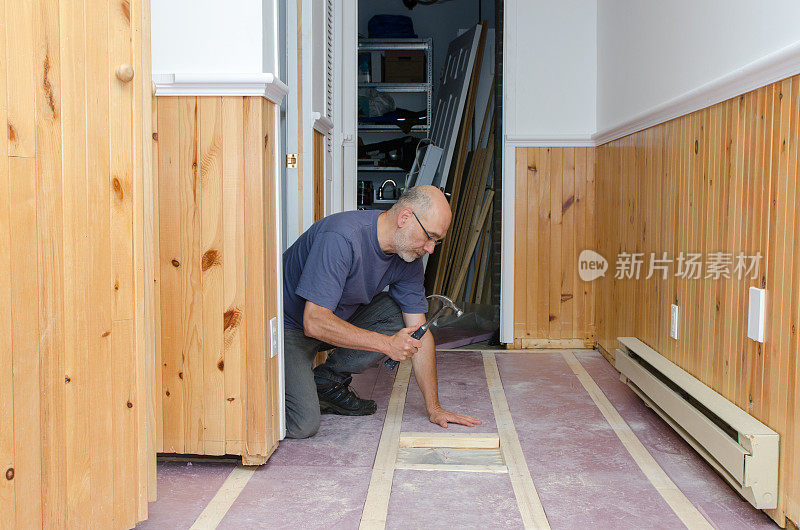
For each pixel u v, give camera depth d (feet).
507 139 12.76
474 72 16.63
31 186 4.09
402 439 7.86
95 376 4.68
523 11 12.64
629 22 10.63
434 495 6.38
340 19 12.50
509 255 12.92
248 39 6.70
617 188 11.35
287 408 7.89
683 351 8.18
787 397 5.60
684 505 6.13
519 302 12.98
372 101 19.26
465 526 5.72
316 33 10.07
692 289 7.88
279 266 7.41
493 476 6.85
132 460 5.13
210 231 6.82
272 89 6.82
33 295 4.13
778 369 5.76
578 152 12.78
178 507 6.12
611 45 11.68
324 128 10.73
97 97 4.62
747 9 6.50
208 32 6.73
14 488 4.02
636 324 10.23
